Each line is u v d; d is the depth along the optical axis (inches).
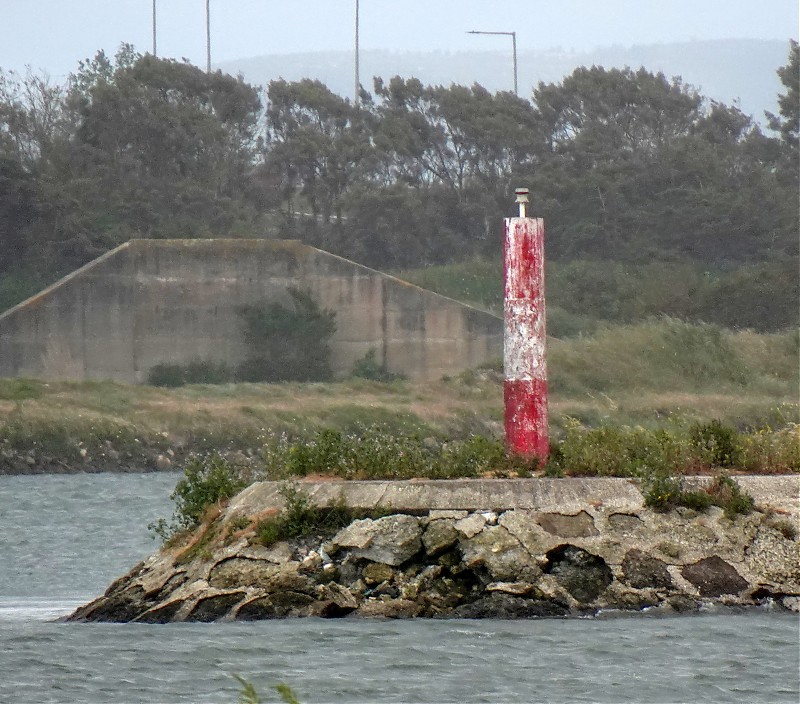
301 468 2694.4
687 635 2161.7
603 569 2368.4
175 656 2057.1
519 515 2416.3
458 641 2135.8
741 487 2508.6
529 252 2741.1
